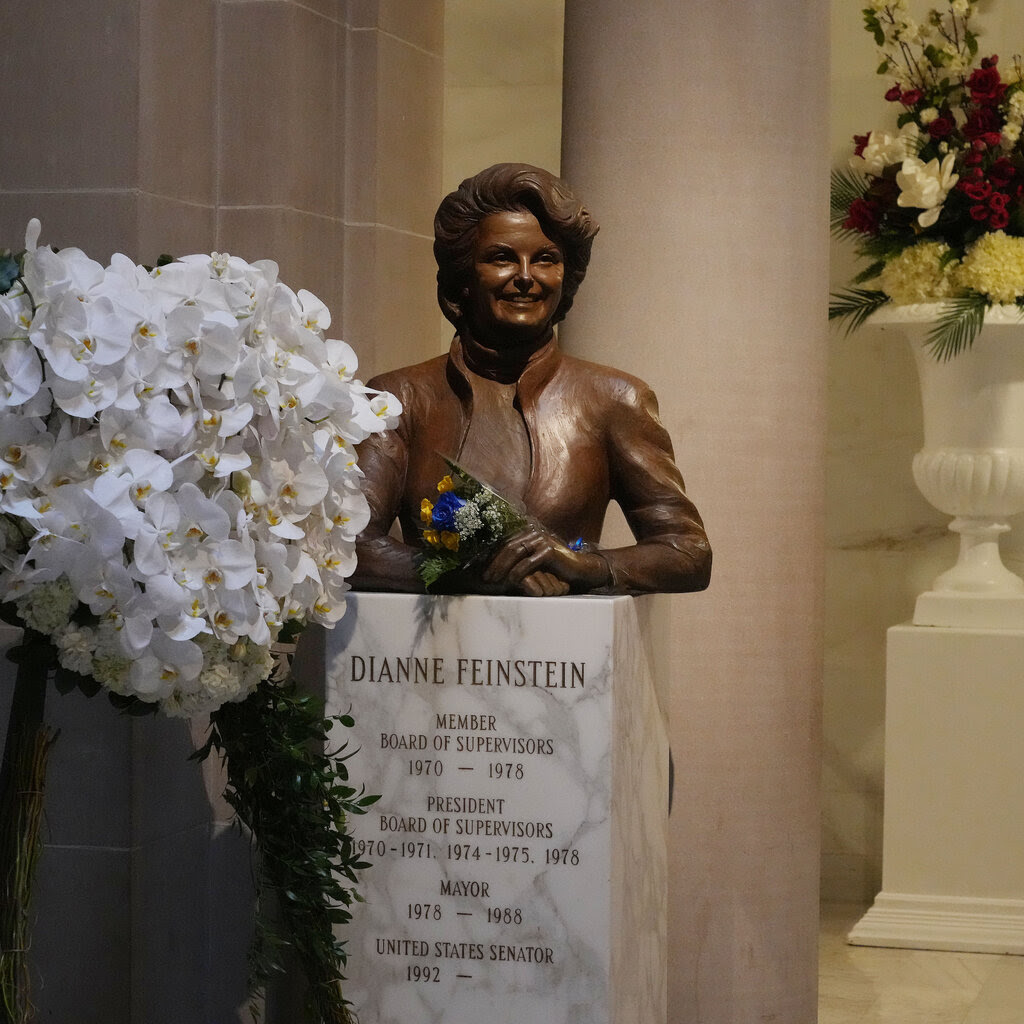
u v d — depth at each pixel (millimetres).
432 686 3195
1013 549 6531
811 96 4168
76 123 3998
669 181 4078
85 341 2504
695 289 4070
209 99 4312
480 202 3438
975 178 5863
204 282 2670
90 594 2500
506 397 3490
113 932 3938
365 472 3408
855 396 6648
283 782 2932
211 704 2693
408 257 4863
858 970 5559
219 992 4320
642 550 3328
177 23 4145
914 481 6582
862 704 6645
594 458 3451
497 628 3164
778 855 4117
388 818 3217
